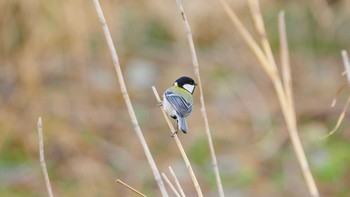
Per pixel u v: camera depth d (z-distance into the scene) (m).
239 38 16.00
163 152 13.93
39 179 13.05
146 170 13.30
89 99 14.61
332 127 14.77
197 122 14.77
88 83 14.75
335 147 14.07
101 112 14.56
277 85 5.21
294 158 13.74
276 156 13.82
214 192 12.79
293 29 17.53
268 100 15.32
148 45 16.39
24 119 14.09
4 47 14.16
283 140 14.23
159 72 16.06
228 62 16.16
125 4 15.45
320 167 13.46
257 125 14.69
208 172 13.30
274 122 14.80
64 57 14.42
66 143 13.81
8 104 14.20
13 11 13.90
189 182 12.94
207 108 15.12
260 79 15.86
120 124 14.53
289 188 12.91
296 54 17.25
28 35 14.09
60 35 14.12
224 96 15.52
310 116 15.24
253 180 13.12
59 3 13.93
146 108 15.11
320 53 17.30
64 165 13.41
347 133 14.48
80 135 14.00
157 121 14.77
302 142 14.33
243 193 12.79
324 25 17.05
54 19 13.98
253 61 16.05
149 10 15.70
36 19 13.92
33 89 14.28
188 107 7.30
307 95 15.89
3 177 13.09
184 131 7.08
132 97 15.33
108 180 13.05
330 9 16.78
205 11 15.54
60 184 12.92
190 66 16.28
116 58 6.00
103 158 13.63
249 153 13.89
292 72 16.78
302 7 17.28
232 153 13.92
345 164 13.52
